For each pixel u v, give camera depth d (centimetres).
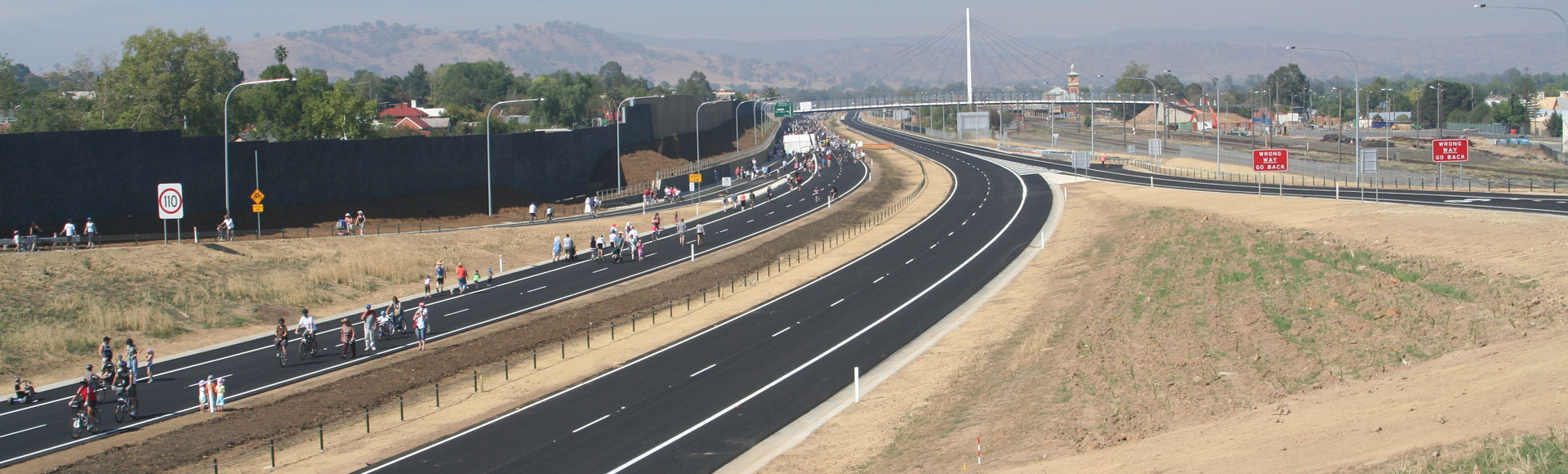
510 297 5712
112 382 3847
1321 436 2339
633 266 6644
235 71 13325
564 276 6341
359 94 12231
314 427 3525
